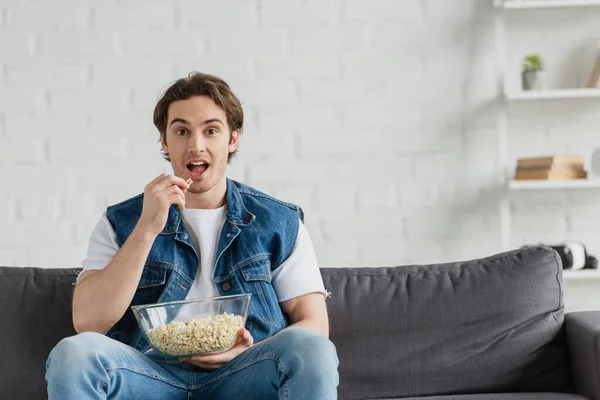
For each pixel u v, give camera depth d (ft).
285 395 6.75
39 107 13.41
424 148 13.30
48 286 8.64
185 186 7.92
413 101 13.32
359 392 8.48
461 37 13.30
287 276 8.48
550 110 13.25
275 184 13.32
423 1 13.34
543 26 13.32
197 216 8.44
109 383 6.88
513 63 13.37
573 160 12.55
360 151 13.32
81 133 13.39
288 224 8.64
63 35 13.43
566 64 13.32
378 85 13.34
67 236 13.34
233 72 13.39
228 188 8.67
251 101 13.38
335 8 13.38
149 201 7.80
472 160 13.26
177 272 8.20
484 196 13.23
